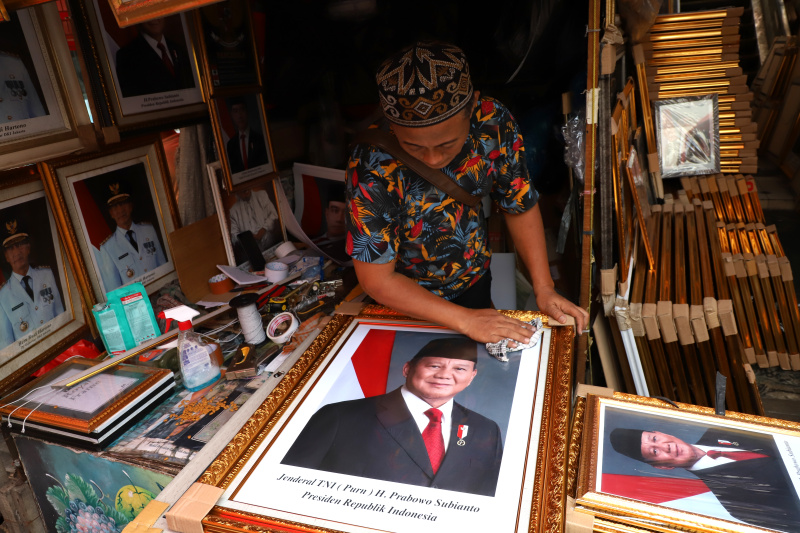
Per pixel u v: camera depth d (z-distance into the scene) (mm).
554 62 2109
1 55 1114
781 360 2473
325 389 992
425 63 866
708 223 2508
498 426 858
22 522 1159
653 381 2023
